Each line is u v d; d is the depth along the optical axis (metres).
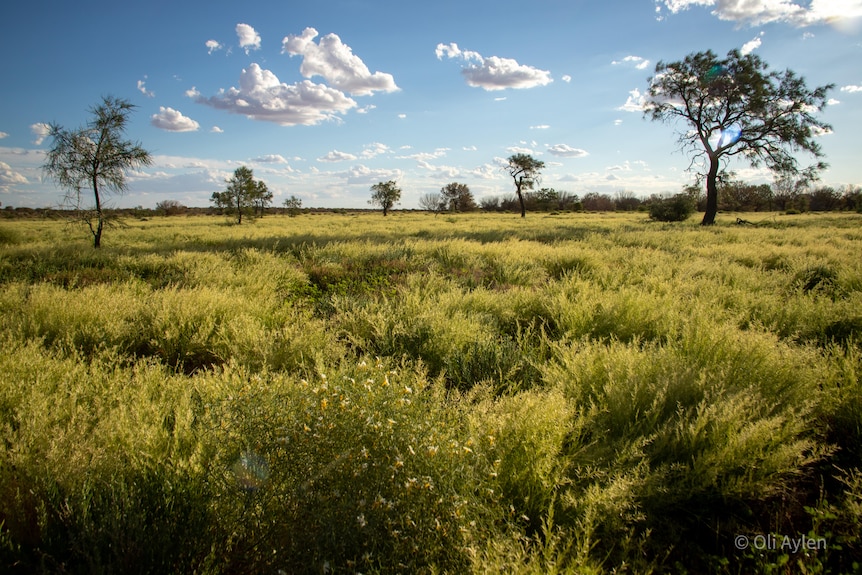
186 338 4.96
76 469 2.36
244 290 7.33
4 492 2.29
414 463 2.13
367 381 2.54
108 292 6.61
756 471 2.67
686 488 2.55
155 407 3.11
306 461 2.11
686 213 40.09
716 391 3.31
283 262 10.88
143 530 2.03
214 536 2.06
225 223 38.72
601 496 2.35
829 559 2.27
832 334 5.14
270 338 4.71
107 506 2.16
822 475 2.88
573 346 4.33
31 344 4.20
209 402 3.07
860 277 7.77
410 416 2.41
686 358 4.04
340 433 2.21
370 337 5.42
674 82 31.12
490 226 30.27
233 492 2.14
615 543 2.31
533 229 25.38
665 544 2.39
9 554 2.00
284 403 2.47
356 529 1.89
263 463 2.17
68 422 3.03
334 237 19.17
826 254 11.81
